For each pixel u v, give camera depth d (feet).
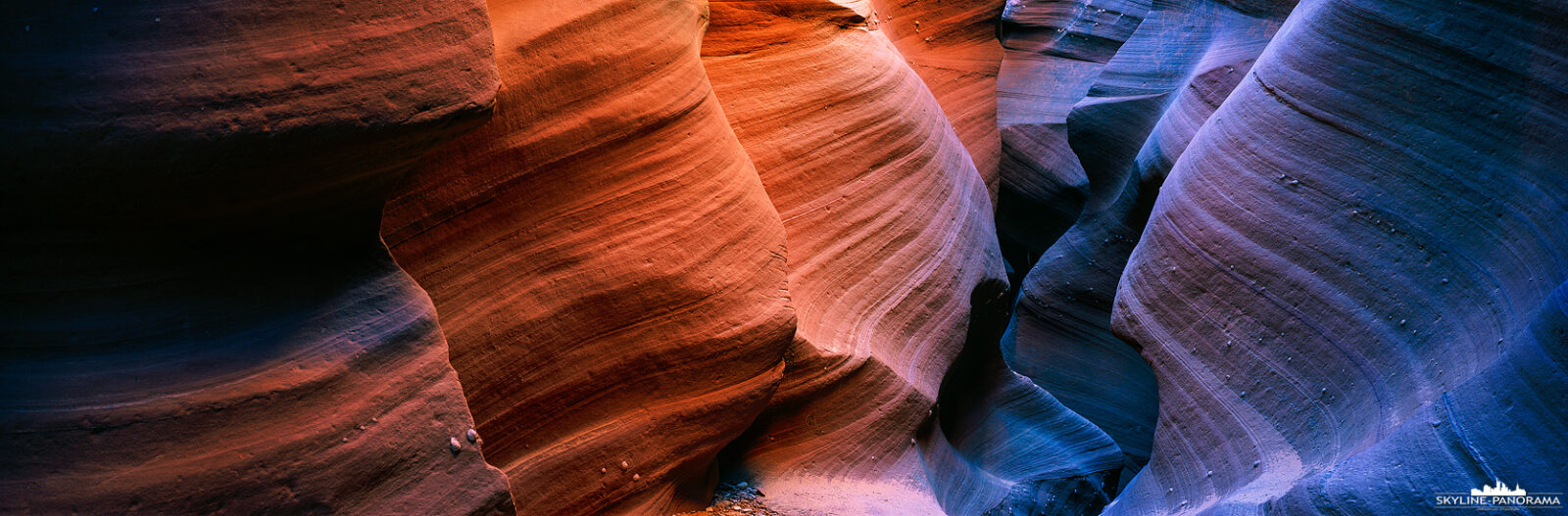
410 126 10.09
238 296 10.21
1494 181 15.70
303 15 9.62
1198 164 20.39
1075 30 33.06
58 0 9.02
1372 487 12.36
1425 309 15.88
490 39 10.85
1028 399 27.09
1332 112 17.99
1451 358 14.99
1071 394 28.66
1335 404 16.48
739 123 20.74
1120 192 28.58
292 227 10.52
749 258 16.83
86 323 9.42
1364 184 17.28
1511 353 12.17
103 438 9.18
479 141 13.38
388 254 11.50
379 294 11.18
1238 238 18.76
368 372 10.76
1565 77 15.10
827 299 20.68
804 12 22.09
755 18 21.35
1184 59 28.71
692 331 15.70
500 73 13.46
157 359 9.60
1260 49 24.98
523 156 13.92
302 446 10.06
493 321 13.73
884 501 18.61
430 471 10.94
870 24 24.09
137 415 9.33
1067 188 30.94
